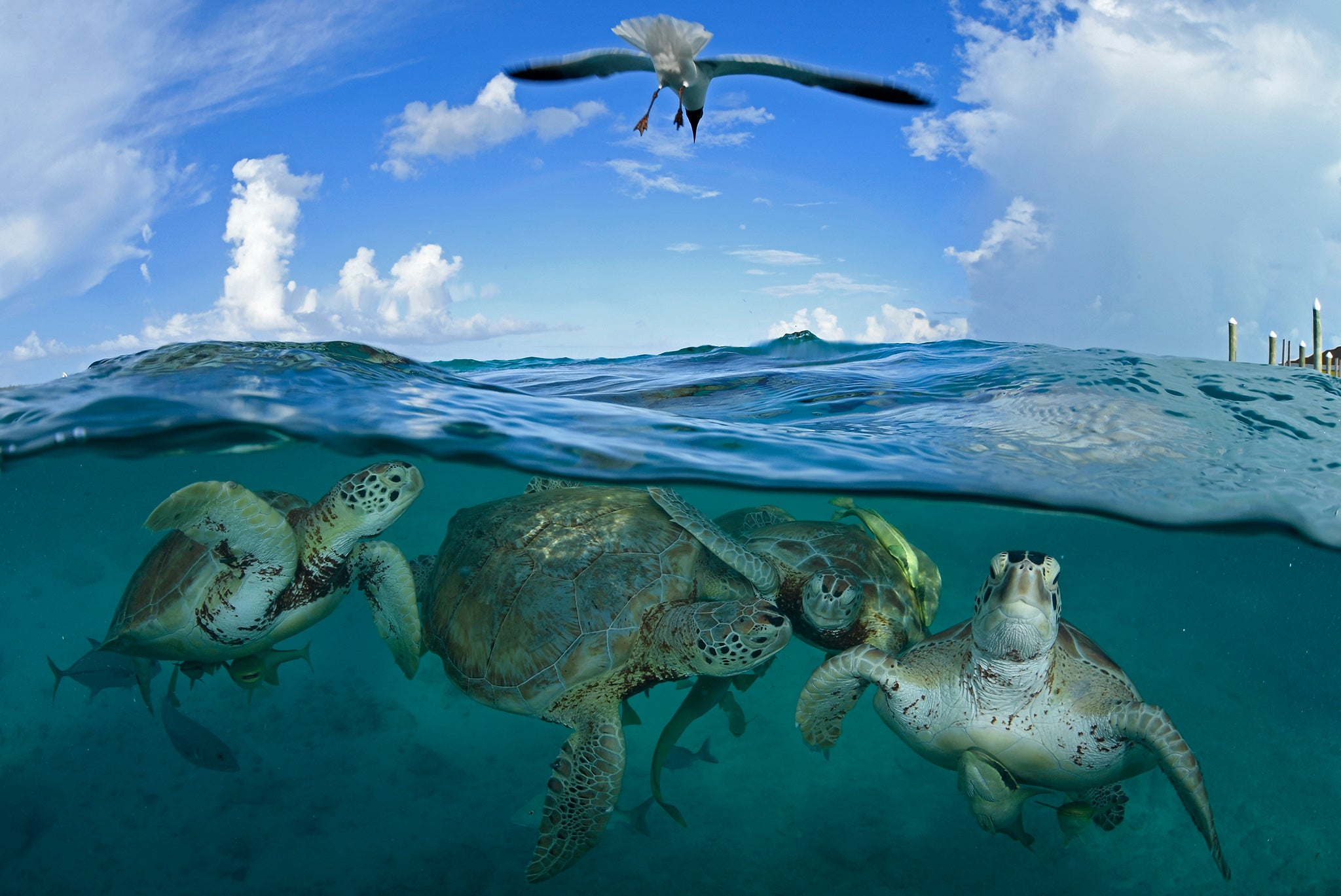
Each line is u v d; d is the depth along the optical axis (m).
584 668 1.51
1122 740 1.35
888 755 2.63
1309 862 2.13
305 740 2.74
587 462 2.07
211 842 2.15
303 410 2.07
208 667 1.78
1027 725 1.39
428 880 1.93
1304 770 2.63
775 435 2.20
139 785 2.48
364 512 1.59
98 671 2.07
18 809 2.38
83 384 2.18
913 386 2.78
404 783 2.41
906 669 1.47
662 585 1.62
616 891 1.87
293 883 1.95
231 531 1.48
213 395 2.06
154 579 1.67
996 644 1.30
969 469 2.09
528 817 1.99
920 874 1.96
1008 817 1.51
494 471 2.61
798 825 2.17
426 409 2.18
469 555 1.72
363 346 2.67
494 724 2.82
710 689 1.60
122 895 1.96
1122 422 2.35
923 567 1.97
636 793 2.34
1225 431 2.32
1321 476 2.07
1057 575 1.27
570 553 1.64
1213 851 1.24
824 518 2.88
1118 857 2.11
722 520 2.21
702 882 1.91
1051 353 3.13
